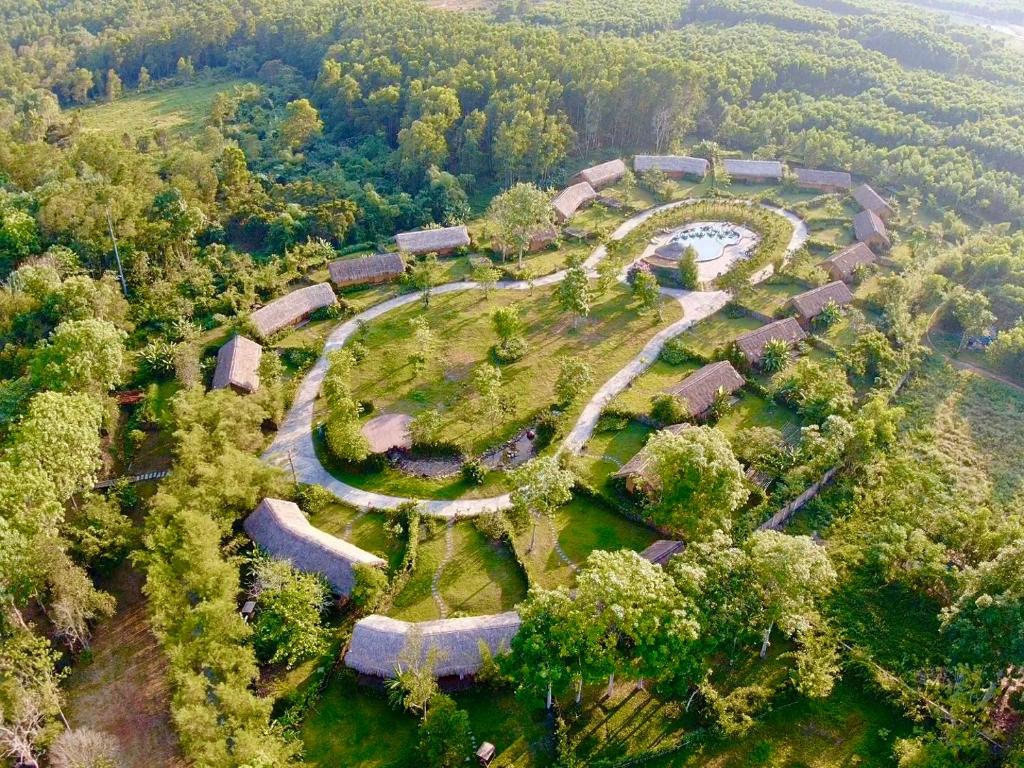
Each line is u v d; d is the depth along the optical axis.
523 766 56.75
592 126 178.00
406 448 88.81
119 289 111.69
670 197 158.38
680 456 70.38
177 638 58.94
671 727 59.78
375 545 76.44
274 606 63.00
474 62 190.88
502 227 131.12
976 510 77.12
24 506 64.94
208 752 49.47
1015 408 100.94
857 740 59.44
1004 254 121.38
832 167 169.12
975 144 159.50
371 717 60.56
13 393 83.25
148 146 170.00
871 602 70.81
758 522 75.69
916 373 106.94
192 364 95.62
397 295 122.25
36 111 180.25
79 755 53.03
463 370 104.12
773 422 94.94
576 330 114.00
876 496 82.81
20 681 55.59
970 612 59.75
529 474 72.69
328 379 93.50
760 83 194.50
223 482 72.69
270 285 120.12
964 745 54.56
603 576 56.53
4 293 100.12
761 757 58.06
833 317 114.31
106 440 89.38
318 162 171.25
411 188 163.00
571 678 55.53
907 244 139.00
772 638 67.56
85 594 62.75
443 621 64.75
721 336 113.38
